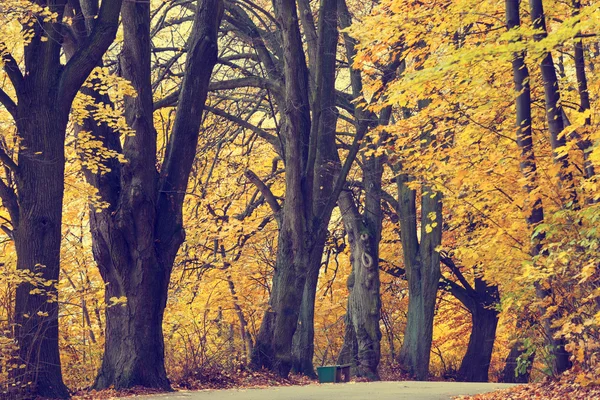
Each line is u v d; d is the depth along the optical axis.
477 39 16.47
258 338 21.14
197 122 17.62
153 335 16.52
